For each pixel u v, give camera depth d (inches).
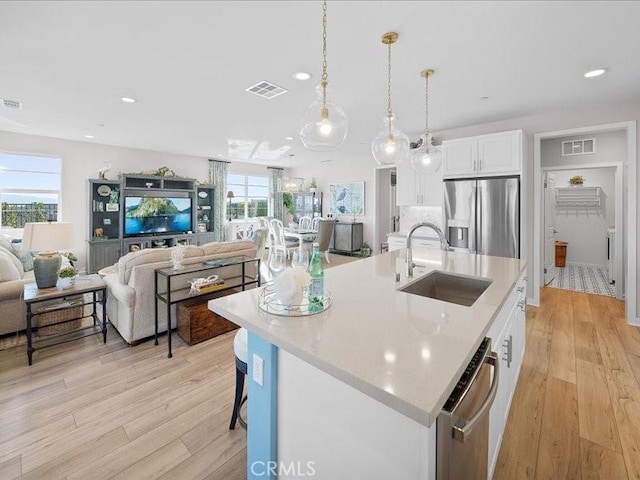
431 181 191.5
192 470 63.0
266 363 47.3
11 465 63.2
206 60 103.4
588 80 118.5
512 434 74.0
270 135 209.5
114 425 75.2
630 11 77.4
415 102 143.4
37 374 96.7
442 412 32.5
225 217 316.8
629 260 141.8
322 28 84.7
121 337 123.4
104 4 75.2
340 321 49.1
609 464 65.4
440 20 81.3
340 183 331.6
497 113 159.2
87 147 232.5
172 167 280.1
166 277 119.8
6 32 87.2
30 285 117.3
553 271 230.4
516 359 88.0
